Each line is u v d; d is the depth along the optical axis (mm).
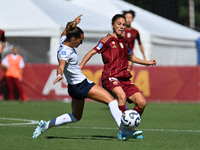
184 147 22391
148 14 97188
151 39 78375
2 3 79062
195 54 88688
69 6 83000
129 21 41812
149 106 57344
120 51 26047
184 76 68062
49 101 64562
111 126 32906
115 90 25250
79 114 24438
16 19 75625
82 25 74375
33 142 23203
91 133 28266
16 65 63906
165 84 67812
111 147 21812
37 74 67250
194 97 67938
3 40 49625
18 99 67000
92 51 25859
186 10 185750
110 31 76125
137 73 67062
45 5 78938
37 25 73188
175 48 84875
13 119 37188
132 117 22391
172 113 47125
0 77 67438
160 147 22219
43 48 76188
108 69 26062
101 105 58531
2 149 20812
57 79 21719
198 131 30453
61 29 71500
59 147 21547
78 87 23188
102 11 87812
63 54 22562
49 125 24438
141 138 25766
